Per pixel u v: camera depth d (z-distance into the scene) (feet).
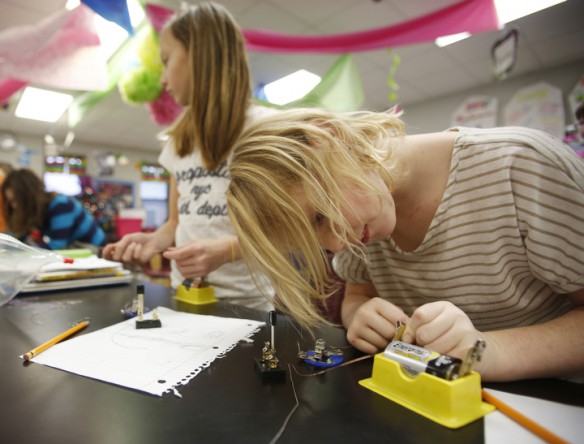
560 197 1.41
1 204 5.82
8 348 1.56
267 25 7.97
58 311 2.21
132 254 2.99
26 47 4.42
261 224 1.28
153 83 5.66
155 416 1.02
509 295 1.74
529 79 11.04
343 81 6.53
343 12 7.52
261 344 1.61
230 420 1.00
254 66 9.70
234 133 2.91
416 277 1.96
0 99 6.15
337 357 1.44
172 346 1.56
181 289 2.53
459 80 11.43
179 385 1.21
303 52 5.97
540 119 10.84
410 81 11.40
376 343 1.48
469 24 5.29
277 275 1.30
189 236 3.13
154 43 5.34
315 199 1.22
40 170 19.20
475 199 1.64
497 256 1.65
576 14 7.88
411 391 1.09
